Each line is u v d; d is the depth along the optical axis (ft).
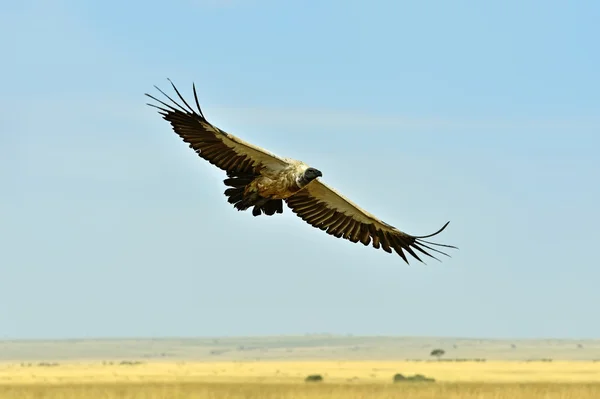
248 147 85.20
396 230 87.04
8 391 291.58
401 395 271.08
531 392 284.61
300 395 263.08
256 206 86.38
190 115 84.74
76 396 264.11
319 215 88.07
